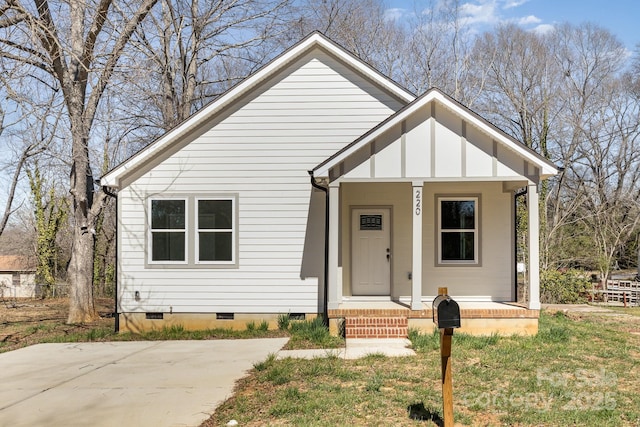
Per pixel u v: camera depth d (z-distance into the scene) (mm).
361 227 12969
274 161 12469
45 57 12164
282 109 12516
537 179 10781
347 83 12531
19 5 11156
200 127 12508
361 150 10891
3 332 13344
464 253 12852
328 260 11961
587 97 29516
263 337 11344
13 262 30953
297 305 12242
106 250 26438
